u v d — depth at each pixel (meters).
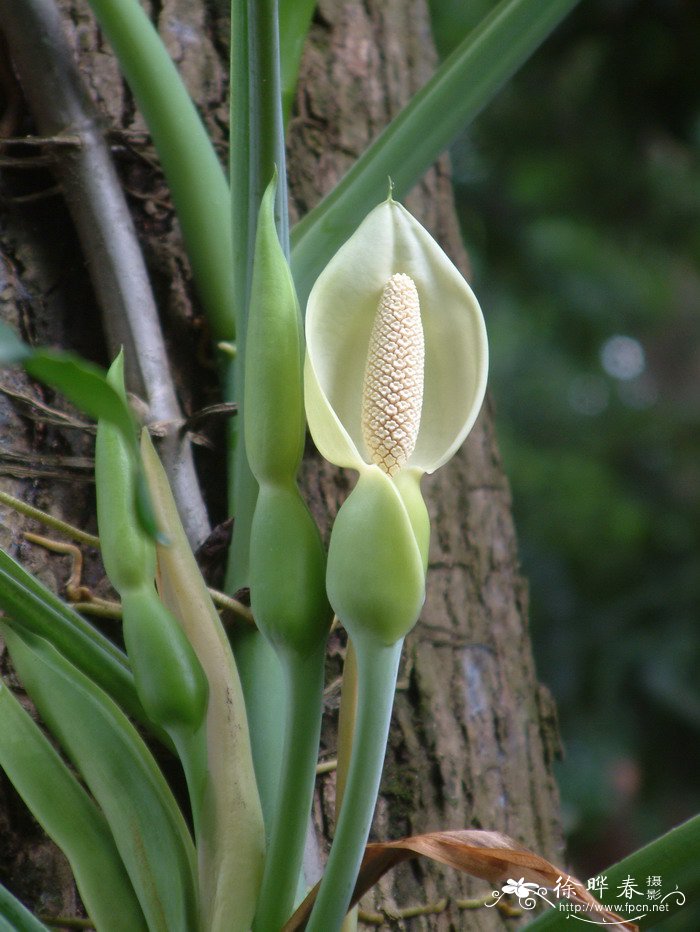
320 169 0.68
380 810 0.60
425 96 0.56
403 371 0.46
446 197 0.77
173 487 0.55
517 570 0.71
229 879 0.46
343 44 0.73
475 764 0.63
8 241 0.58
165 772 0.54
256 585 0.45
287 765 0.45
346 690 0.48
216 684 0.47
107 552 0.46
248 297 0.51
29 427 0.56
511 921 0.61
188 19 0.66
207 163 0.58
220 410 0.54
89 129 0.58
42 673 0.49
